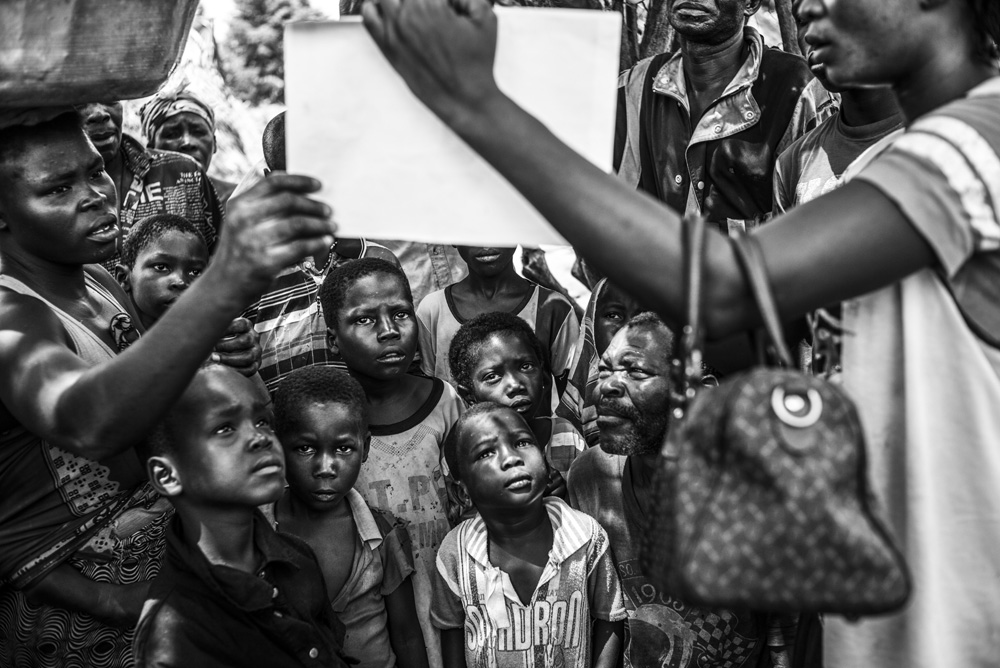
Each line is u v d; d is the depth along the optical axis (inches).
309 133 60.2
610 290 139.9
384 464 125.7
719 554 52.5
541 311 157.9
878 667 60.9
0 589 97.1
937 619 58.6
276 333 137.8
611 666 112.1
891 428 60.2
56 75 81.4
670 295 54.0
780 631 110.7
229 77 516.4
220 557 92.2
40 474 92.7
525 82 58.9
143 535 97.1
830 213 54.0
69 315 93.8
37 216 89.7
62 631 95.5
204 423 90.4
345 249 150.6
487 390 129.2
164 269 126.3
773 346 51.8
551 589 110.4
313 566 99.5
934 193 53.9
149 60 85.2
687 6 137.6
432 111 55.3
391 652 115.0
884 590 52.1
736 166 140.6
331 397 110.3
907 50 58.8
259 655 90.5
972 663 59.3
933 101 60.3
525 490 107.9
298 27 59.4
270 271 63.2
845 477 52.4
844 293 54.4
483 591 111.3
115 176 163.6
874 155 64.0
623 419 109.5
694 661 110.9
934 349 58.6
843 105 112.7
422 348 157.2
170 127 192.2
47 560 93.4
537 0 152.3
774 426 52.3
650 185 151.3
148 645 88.3
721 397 53.4
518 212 59.8
